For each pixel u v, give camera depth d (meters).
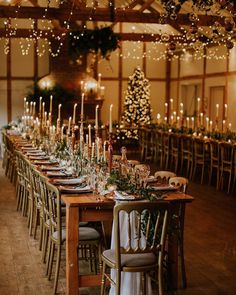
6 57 17.23
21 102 17.41
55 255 5.85
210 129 15.34
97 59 17.95
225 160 10.47
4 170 13.18
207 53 15.94
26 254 5.95
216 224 7.50
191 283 5.04
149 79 18.66
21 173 7.96
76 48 15.55
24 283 5.01
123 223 4.30
